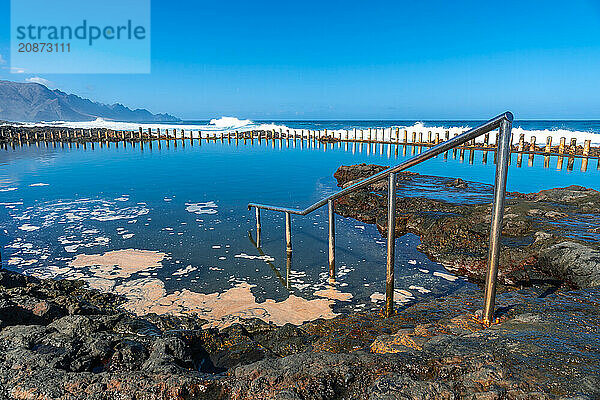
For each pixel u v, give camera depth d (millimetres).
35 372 2945
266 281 6320
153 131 53719
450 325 3498
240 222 9891
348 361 2750
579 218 8242
